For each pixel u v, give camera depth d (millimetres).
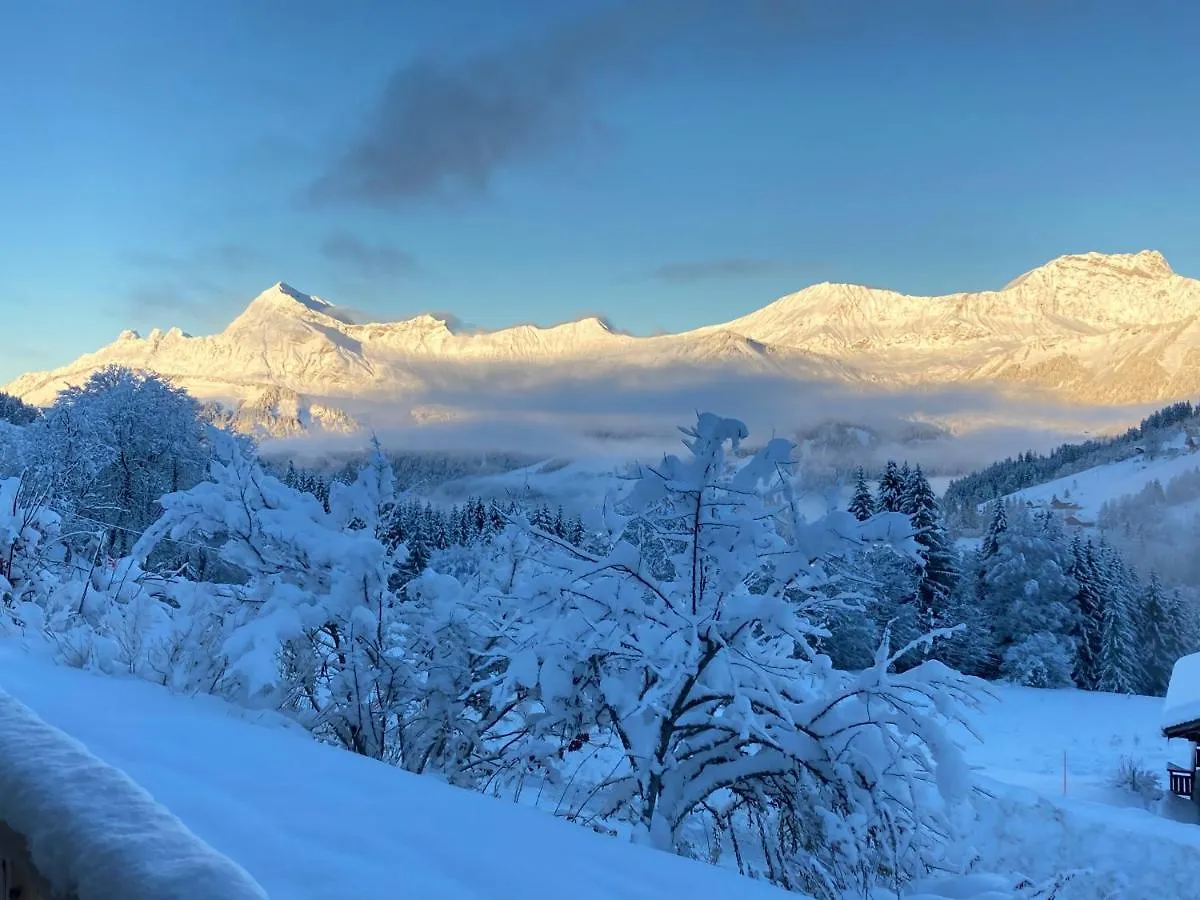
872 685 5656
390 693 6934
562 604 6309
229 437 7289
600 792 6828
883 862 5480
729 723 5969
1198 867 6246
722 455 5754
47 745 1796
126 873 1303
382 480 7430
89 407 35812
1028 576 53188
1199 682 25859
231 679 6086
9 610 8617
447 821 3682
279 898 2748
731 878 3504
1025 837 6738
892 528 5480
